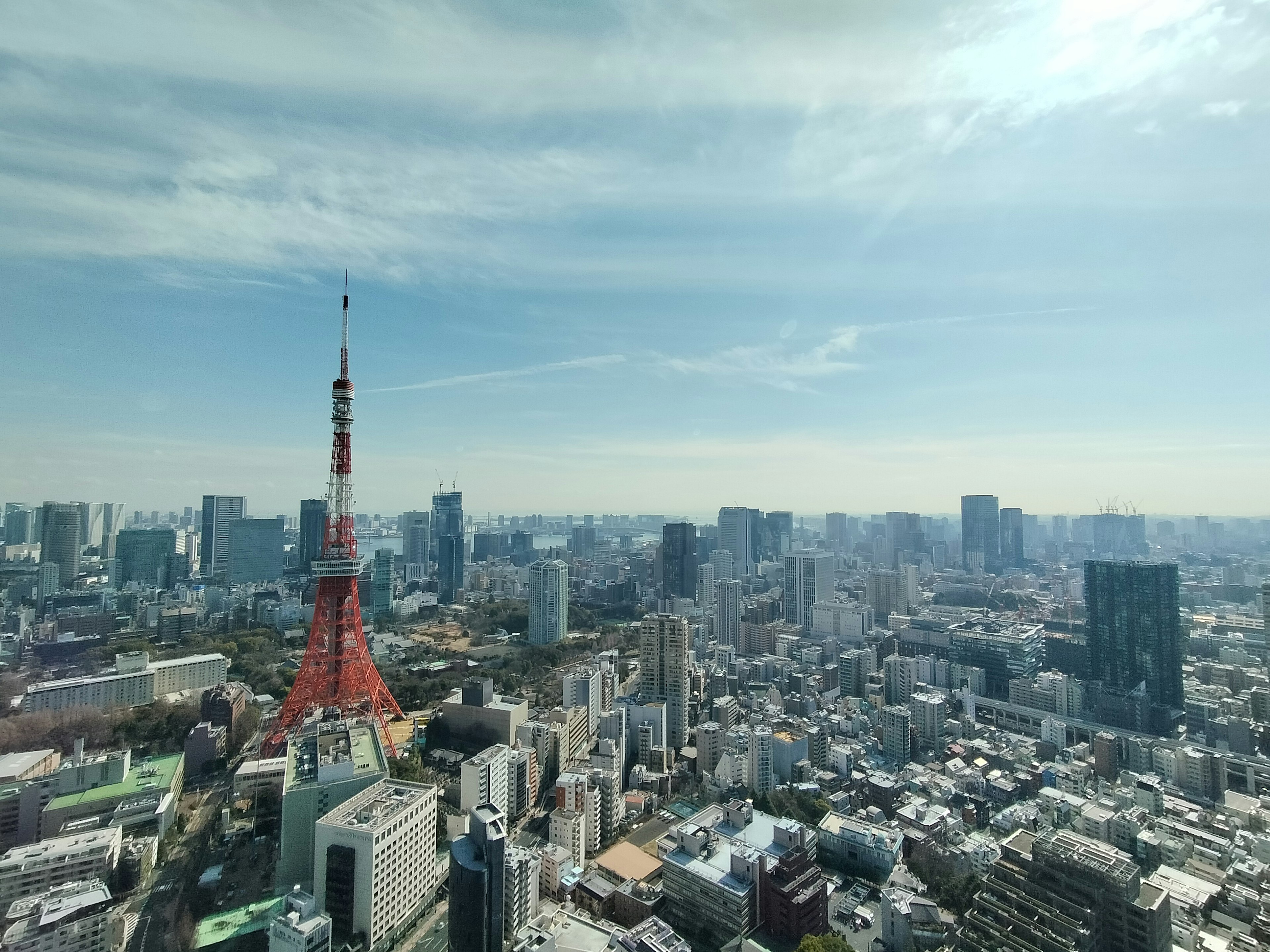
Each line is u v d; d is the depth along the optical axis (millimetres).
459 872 194750
